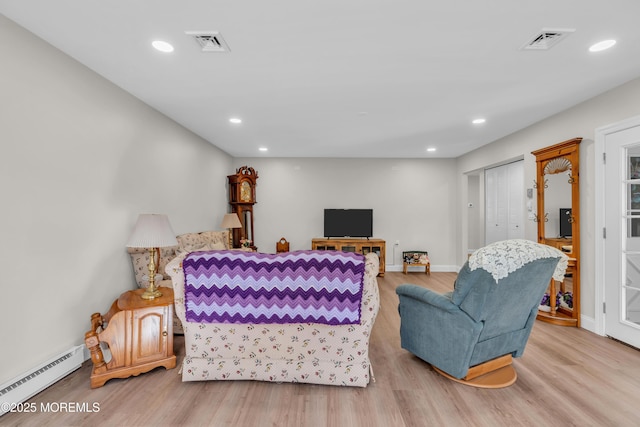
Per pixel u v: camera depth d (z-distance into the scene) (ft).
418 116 11.65
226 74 8.21
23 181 6.31
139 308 7.21
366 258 6.82
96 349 6.78
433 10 5.56
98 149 8.34
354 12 5.62
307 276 6.47
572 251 10.48
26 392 6.09
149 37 6.50
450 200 20.36
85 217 7.91
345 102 10.22
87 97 7.92
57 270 7.10
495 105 10.43
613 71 8.01
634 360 8.04
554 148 10.93
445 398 6.43
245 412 5.94
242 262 6.57
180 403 6.21
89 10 5.62
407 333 8.07
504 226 17.02
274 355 6.93
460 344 6.63
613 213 9.20
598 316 9.69
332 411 5.99
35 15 5.80
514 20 5.85
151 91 9.38
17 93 6.18
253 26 6.08
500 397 6.46
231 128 13.41
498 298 6.30
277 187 20.38
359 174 20.42
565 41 6.59
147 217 8.03
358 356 6.84
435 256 20.44
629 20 5.83
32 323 6.50
